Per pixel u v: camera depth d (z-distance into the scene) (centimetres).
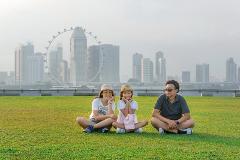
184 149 975
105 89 1320
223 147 1009
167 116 1297
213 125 1557
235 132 1335
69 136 1209
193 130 1387
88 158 870
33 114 2075
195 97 4553
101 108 1327
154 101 3516
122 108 1291
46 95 5250
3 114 2058
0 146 1018
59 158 870
